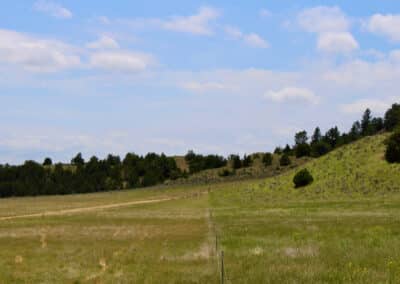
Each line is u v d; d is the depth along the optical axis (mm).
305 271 15461
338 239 24375
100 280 16766
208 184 150500
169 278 16375
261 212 50188
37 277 17875
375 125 191000
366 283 13750
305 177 81500
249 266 17422
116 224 42062
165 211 61219
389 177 73062
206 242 26234
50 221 48219
